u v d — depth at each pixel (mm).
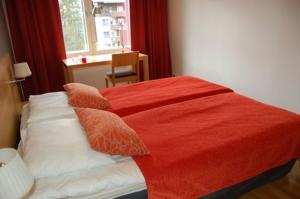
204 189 1391
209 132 1632
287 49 2580
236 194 1640
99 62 3549
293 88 2609
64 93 2391
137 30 4207
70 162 1285
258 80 2984
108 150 1337
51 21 3553
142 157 1386
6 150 957
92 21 3986
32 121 1826
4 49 2543
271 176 1780
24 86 3598
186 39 4078
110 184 1234
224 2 3207
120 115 2047
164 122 1818
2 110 1557
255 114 1854
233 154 1452
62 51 3734
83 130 1579
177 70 4516
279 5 2561
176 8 4137
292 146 1667
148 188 1247
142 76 4293
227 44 3301
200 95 2389
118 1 4086
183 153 1408
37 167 1236
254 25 2871
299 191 1818
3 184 825
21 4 3324
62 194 1169
